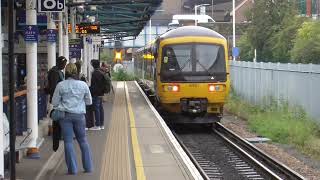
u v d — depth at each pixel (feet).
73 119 34.94
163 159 41.42
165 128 59.26
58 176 35.09
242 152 58.54
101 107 58.29
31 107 40.50
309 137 70.54
